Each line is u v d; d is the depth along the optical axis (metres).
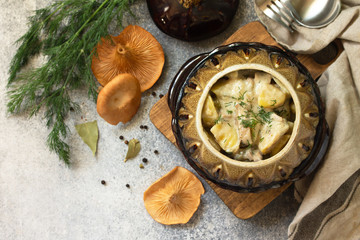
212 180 0.43
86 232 0.55
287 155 0.39
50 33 0.52
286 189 0.52
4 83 0.55
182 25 0.50
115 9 0.54
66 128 0.55
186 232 0.53
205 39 0.53
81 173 0.55
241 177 0.41
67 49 0.51
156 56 0.52
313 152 0.42
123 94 0.50
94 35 0.52
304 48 0.49
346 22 0.46
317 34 0.48
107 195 0.54
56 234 0.55
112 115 0.51
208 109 0.40
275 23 0.50
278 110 0.40
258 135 0.40
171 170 0.52
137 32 0.52
